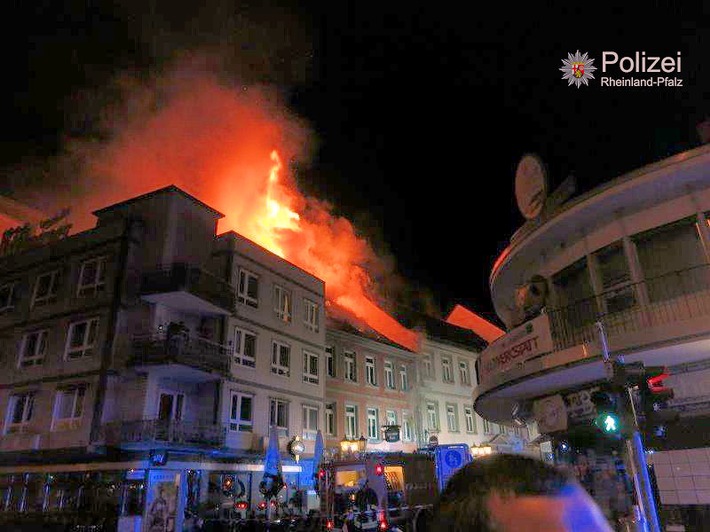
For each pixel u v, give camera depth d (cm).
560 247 1388
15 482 2194
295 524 1777
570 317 1324
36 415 2225
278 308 2766
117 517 1867
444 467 1966
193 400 2303
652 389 755
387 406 3397
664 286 1116
